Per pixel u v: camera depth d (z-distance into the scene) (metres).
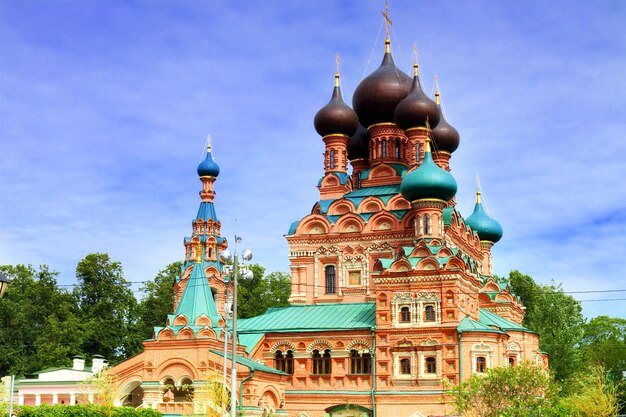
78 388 67.56
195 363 59.66
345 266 73.94
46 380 74.12
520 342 67.75
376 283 65.81
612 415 60.44
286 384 67.56
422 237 67.81
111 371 61.94
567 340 94.00
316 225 76.06
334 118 80.19
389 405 63.25
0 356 92.44
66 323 95.19
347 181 79.62
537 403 49.47
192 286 63.75
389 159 79.44
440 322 63.12
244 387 58.41
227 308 50.00
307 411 66.25
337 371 66.25
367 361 66.00
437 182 67.50
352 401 64.62
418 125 76.25
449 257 64.12
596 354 110.19
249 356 66.56
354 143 85.81
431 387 62.25
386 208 74.00
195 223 82.81
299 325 69.38
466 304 65.69
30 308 98.88
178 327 61.16
